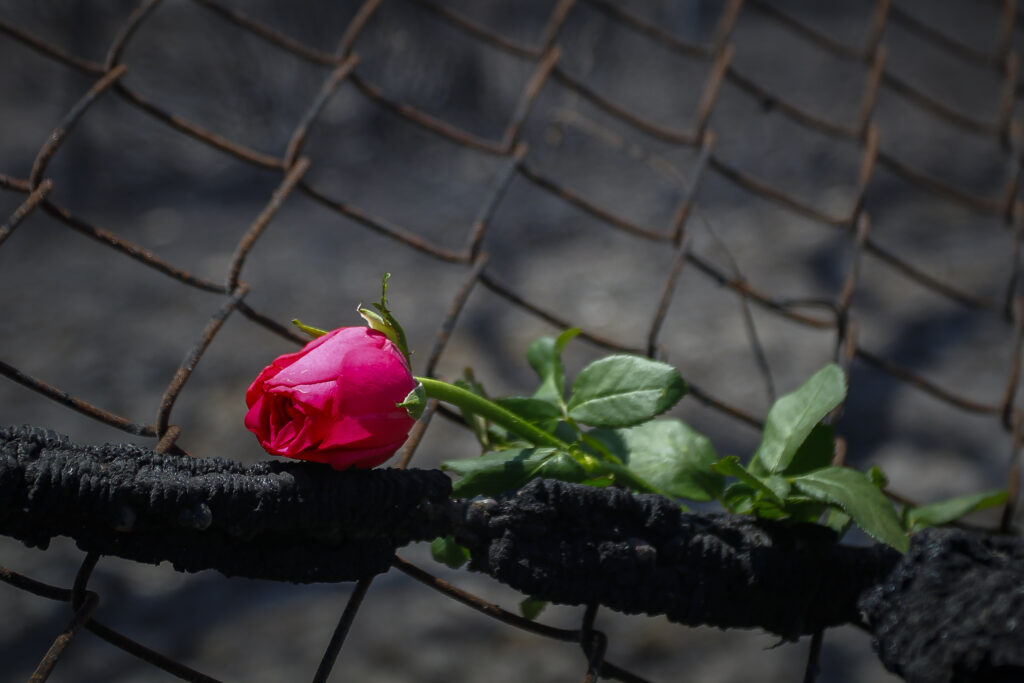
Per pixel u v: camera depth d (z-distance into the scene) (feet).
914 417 23.98
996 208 8.23
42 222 33.96
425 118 6.96
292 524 6.18
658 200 35.04
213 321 6.48
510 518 6.27
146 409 24.35
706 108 7.29
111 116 39.68
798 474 6.45
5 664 17.54
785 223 33.06
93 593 6.26
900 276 29.86
